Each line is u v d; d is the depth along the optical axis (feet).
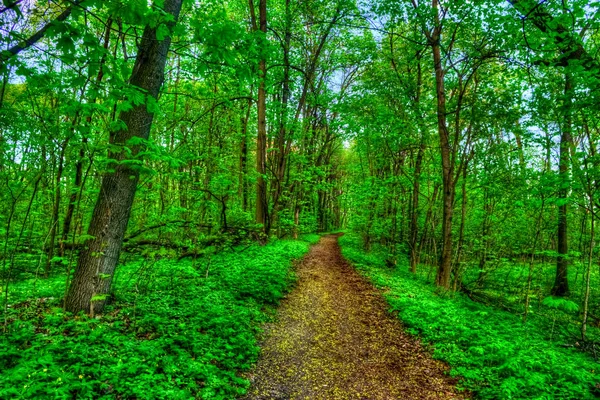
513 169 34.60
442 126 39.14
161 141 40.96
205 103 47.75
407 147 45.29
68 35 9.61
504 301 39.83
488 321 27.50
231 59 14.44
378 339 23.54
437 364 19.76
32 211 30.91
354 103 43.50
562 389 15.67
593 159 22.07
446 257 39.50
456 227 49.80
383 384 17.47
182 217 41.27
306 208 95.76
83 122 17.69
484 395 15.89
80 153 20.79
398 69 48.11
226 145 53.16
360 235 80.89
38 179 17.94
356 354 20.99
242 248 45.19
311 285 36.60
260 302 27.22
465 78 41.37
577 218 40.73
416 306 29.01
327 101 56.44
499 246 46.75
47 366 12.38
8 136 16.30
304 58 71.20
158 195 40.86
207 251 31.17
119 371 13.09
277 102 49.78
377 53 46.62
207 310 21.75
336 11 52.54
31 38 13.14
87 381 12.21
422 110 41.39
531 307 36.04
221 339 18.61
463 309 29.99
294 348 20.83
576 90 23.54
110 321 17.95
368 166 71.00
